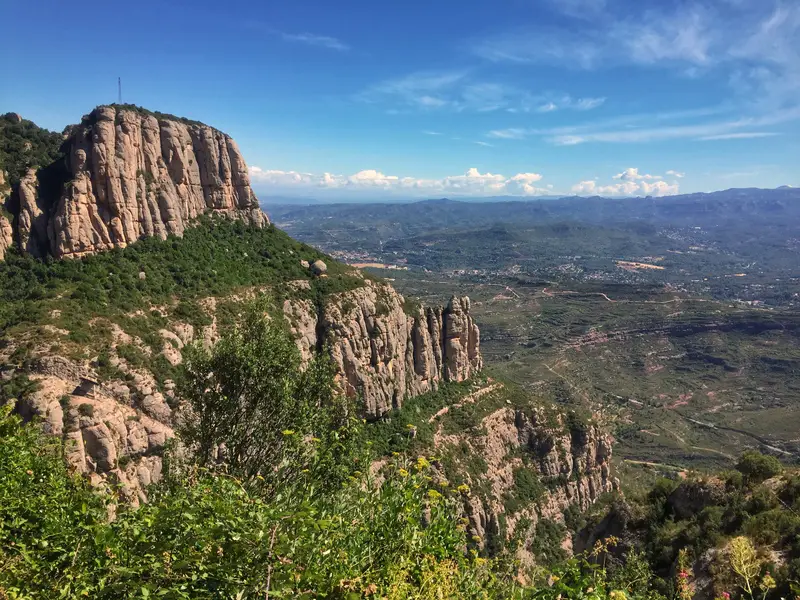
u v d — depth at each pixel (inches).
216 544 349.1
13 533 482.3
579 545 1503.4
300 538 360.5
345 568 388.2
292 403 879.7
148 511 409.1
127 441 1679.4
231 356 901.8
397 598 381.1
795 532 782.5
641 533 1211.2
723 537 893.8
